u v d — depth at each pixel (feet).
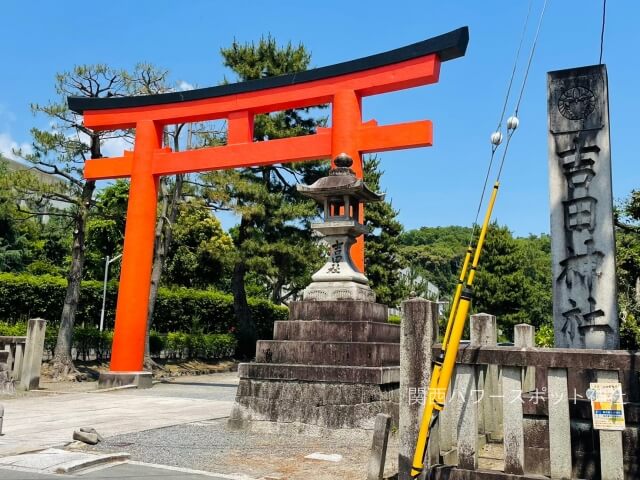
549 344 56.44
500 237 124.26
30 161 62.03
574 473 18.42
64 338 62.64
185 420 36.09
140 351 56.85
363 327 32.96
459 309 18.84
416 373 19.36
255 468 23.58
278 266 88.63
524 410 18.54
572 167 29.73
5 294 72.79
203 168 56.54
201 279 113.39
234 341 90.38
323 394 31.55
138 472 22.15
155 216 58.75
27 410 39.88
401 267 122.01
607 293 28.09
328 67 52.08
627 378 20.08
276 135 87.04
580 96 30.22
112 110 60.75
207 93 57.16
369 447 28.35
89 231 112.57
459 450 18.58
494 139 20.02
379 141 49.24
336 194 36.19
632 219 45.52
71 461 22.68
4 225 110.01
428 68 48.24
